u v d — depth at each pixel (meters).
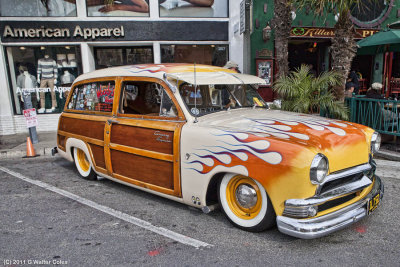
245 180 3.22
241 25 9.19
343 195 2.97
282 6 6.93
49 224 3.70
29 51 9.86
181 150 3.53
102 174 4.71
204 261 2.87
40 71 10.00
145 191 4.50
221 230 3.44
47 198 4.54
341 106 6.19
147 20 9.95
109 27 9.84
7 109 9.74
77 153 5.38
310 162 2.73
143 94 4.08
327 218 2.86
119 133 4.23
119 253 3.04
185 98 3.74
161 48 10.25
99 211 4.04
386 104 6.46
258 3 10.40
